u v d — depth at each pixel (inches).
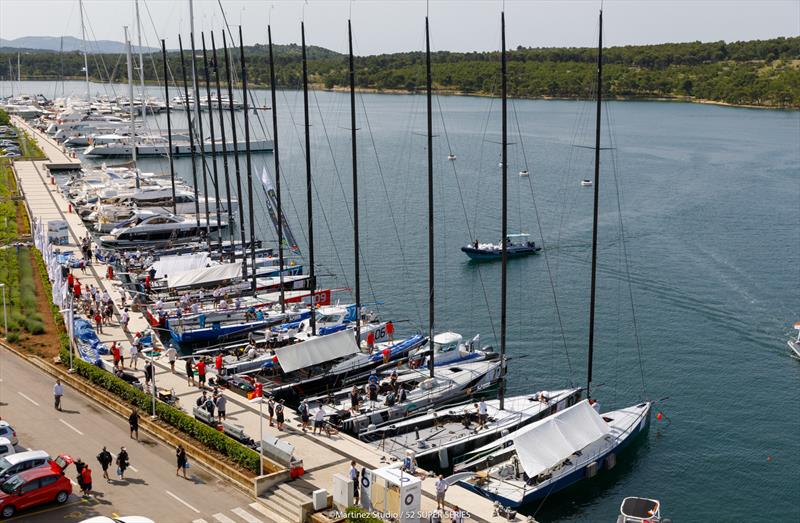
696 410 2586.1
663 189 6190.9
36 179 6171.3
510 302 3654.0
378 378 2576.3
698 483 2171.5
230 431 2022.6
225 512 1679.4
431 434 2194.9
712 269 4052.7
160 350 2701.8
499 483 1967.3
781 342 3132.4
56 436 2028.8
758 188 6220.5
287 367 2438.5
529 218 5290.4
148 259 3848.4
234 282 3459.6
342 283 3941.9
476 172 7160.4
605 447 2174.0
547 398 2429.9
